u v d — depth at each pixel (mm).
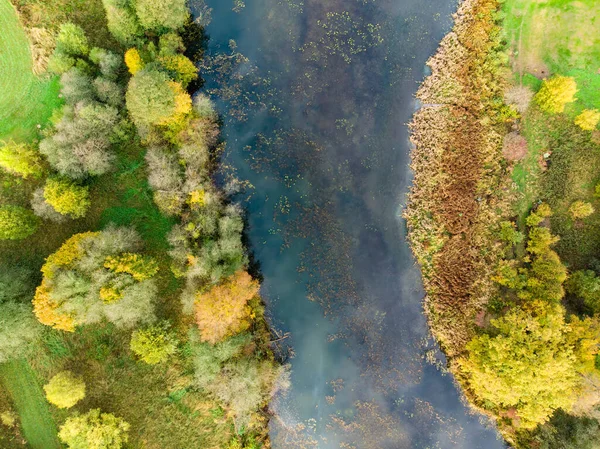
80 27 36375
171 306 37594
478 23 38031
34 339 36156
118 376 36906
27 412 36219
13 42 37250
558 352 32344
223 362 36281
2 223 33844
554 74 37719
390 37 38969
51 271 33188
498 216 37969
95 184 37281
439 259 38750
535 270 35594
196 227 35719
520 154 37531
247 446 37719
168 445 37062
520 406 34625
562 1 37719
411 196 38969
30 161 35562
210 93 38938
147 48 36938
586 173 37219
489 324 37375
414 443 39000
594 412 32906
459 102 38344
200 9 38938
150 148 36438
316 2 38906
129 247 35719
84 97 35438
